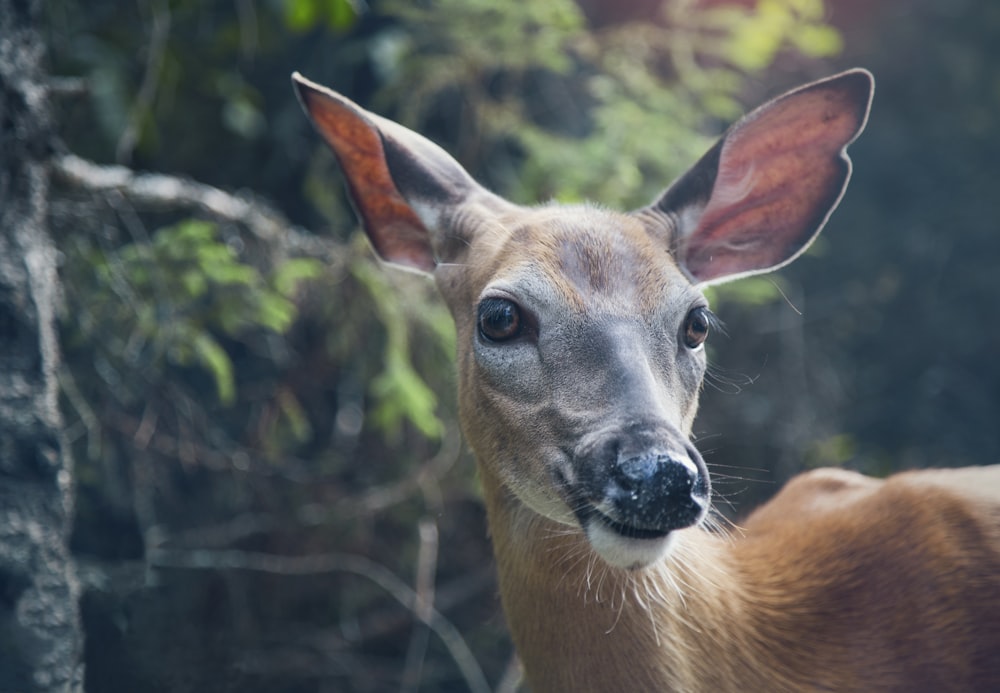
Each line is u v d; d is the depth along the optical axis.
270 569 10.56
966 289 16.45
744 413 13.48
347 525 11.34
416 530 11.62
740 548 7.21
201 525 11.08
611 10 13.61
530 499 6.06
